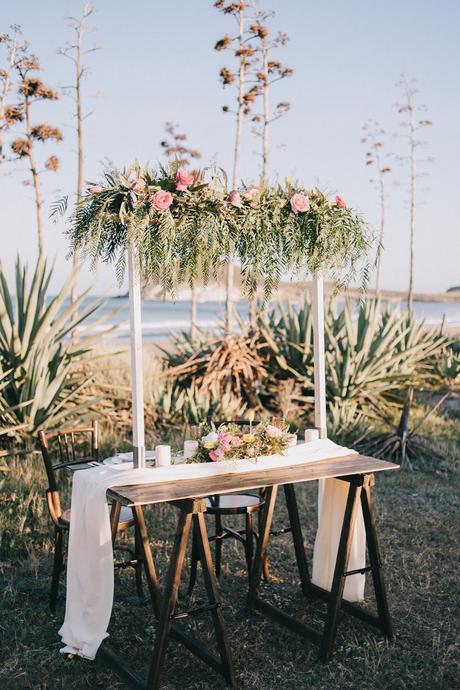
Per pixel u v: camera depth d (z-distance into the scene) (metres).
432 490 7.72
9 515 6.41
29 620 4.62
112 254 4.36
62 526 4.69
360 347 11.30
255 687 3.86
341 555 4.23
